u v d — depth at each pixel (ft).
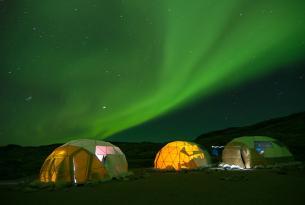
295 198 38.22
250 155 92.12
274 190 45.16
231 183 54.75
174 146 95.04
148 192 46.01
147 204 36.32
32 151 175.11
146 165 115.44
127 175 69.36
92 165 63.00
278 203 35.06
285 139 164.14
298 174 68.90
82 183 57.98
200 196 41.11
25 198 42.98
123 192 46.65
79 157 63.21
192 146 95.14
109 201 39.06
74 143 66.39
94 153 64.95
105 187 53.11
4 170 87.30
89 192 47.60
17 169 93.09
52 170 62.34
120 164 70.08
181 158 91.91
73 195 44.96
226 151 98.22
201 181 59.16
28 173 88.38
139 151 180.34
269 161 92.48
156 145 200.95
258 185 51.08
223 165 95.76
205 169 86.94
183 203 36.40
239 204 35.01
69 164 62.13
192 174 74.59
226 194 42.24
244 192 43.65
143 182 59.36
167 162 93.20
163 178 66.23
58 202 39.29
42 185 55.52
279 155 95.30
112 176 65.41
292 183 53.26
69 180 60.95
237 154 94.48
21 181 66.64
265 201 36.40
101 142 70.95
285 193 42.22
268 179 59.72
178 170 85.25
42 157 145.79
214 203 35.94
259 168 88.28
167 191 46.65
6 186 58.65
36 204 38.17
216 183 55.26
